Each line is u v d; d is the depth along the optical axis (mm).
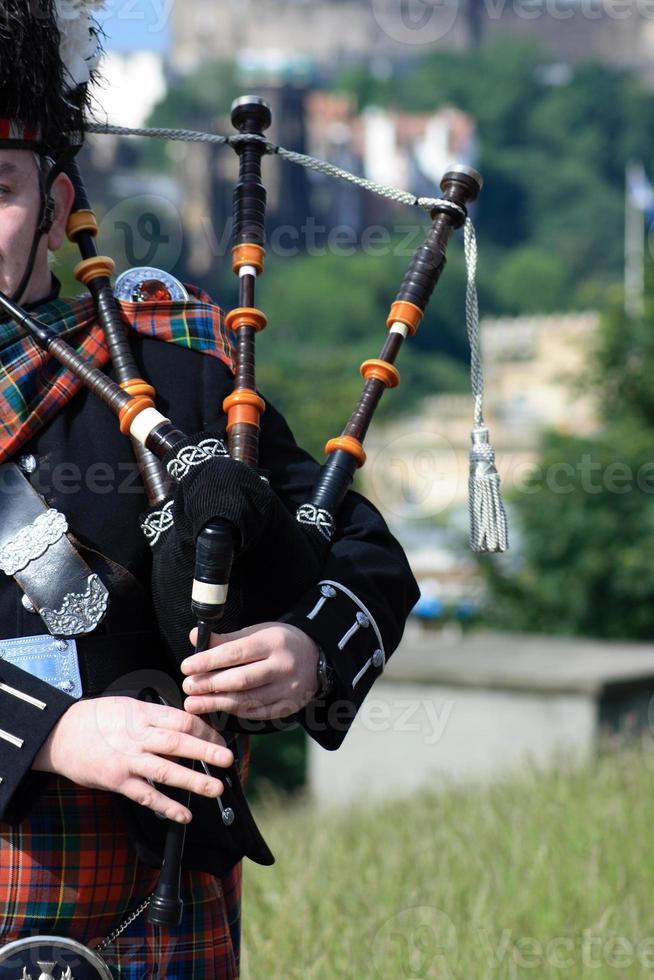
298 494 7160
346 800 34000
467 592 59906
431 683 33188
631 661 34531
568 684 31672
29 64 6723
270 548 6438
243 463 6336
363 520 7180
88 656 6492
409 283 7578
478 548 7566
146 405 6645
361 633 6727
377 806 24594
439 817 19938
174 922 6219
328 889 14648
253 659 6289
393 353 7449
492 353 139250
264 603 6645
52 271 7418
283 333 183750
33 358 6734
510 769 27016
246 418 6875
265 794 47000
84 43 7305
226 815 6562
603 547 55219
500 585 58062
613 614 55688
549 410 136000
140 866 6625
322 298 194000
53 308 6930
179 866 6258
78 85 7434
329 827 20531
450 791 23219
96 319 7023
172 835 6254
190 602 6383
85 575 6477
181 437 6574
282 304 195250
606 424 58344
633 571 54531
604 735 31344
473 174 7754
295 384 82312
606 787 20359
